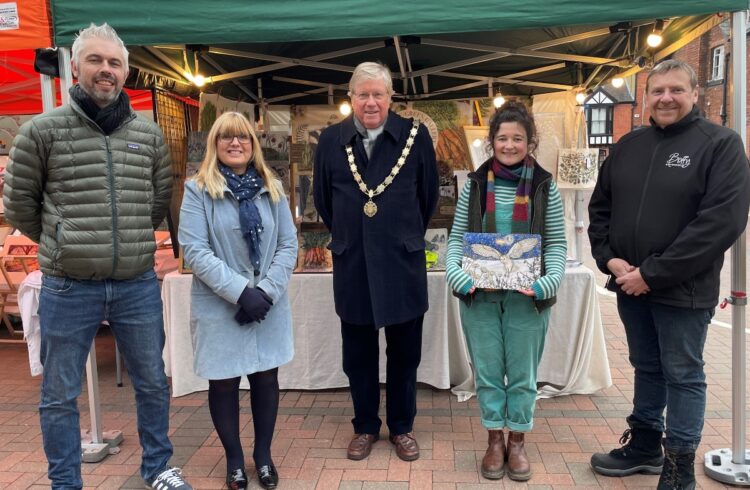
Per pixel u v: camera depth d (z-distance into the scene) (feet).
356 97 8.24
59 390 7.64
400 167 8.48
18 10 8.80
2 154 20.85
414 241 8.55
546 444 9.68
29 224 7.62
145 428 8.38
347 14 8.41
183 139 14.20
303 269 12.11
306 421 10.82
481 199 8.44
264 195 8.29
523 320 8.27
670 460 7.70
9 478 9.04
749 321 18.52
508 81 18.04
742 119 8.25
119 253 7.59
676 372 7.58
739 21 8.09
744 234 8.36
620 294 8.32
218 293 7.70
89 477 9.00
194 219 7.85
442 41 13.46
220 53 13.41
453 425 10.52
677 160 7.31
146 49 11.87
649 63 13.08
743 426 8.47
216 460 9.43
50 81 9.22
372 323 8.64
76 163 7.28
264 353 8.19
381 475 8.79
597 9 8.13
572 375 11.81
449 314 12.04
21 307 11.72
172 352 11.99
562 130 14.10
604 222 8.38
